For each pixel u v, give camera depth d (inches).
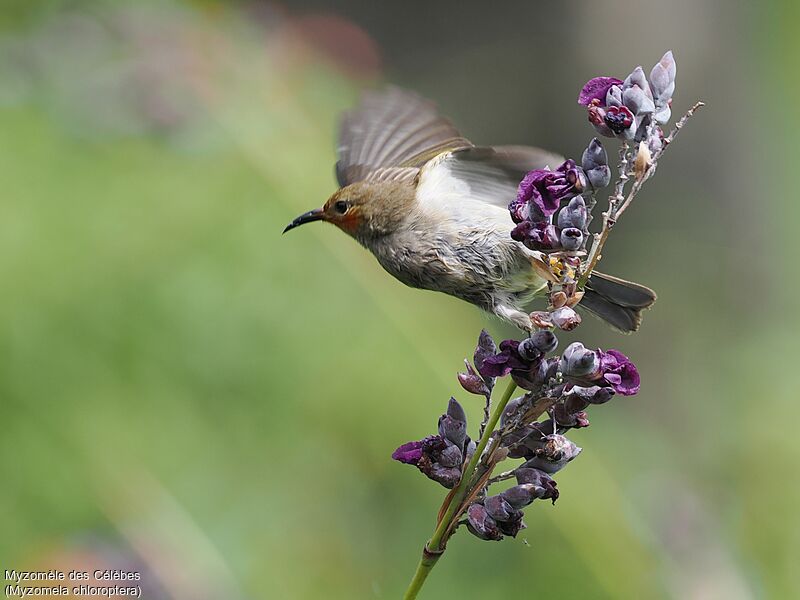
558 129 653.9
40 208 418.9
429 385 429.4
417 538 412.2
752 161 660.1
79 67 456.8
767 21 714.8
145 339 413.7
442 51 684.1
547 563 406.6
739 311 608.1
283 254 436.5
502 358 184.7
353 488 411.8
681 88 639.1
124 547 341.4
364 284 440.5
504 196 287.0
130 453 393.4
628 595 398.6
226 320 421.4
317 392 420.2
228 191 445.4
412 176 299.7
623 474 452.1
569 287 186.4
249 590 368.5
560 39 650.8
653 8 635.5
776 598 410.3
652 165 182.9
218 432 407.8
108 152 445.7
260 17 523.8
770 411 465.1
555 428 190.4
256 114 474.9
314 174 466.6
